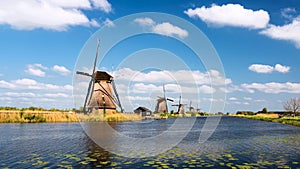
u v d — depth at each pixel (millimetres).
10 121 36812
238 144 16641
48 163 10508
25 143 16312
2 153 12734
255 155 12500
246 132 26312
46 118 38750
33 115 38250
